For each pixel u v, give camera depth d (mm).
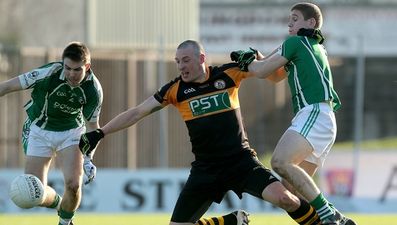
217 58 73250
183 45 32031
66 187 36812
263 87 71625
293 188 33656
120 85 71062
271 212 67438
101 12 88250
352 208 69250
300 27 33812
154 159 69000
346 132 70000
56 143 37031
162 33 88188
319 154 32656
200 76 32219
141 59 71375
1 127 69125
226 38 125812
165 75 69938
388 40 130625
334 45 126438
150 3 88250
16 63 67875
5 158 69000
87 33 88688
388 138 82625
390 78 99250
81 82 35781
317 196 31891
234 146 32281
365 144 82562
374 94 83000
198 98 32188
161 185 67500
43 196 35844
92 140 32875
